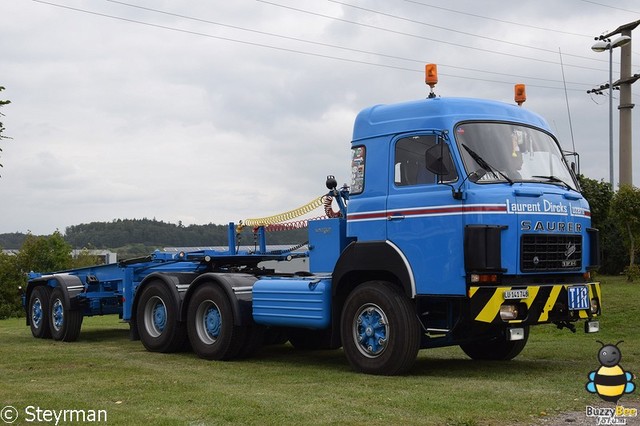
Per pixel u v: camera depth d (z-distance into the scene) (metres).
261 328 11.11
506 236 8.62
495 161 9.05
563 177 9.72
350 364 9.52
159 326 12.19
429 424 6.30
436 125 9.12
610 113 27.22
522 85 10.33
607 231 28.39
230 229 12.88
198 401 7.40
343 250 9.88
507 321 8.50
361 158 9.83
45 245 35.75
